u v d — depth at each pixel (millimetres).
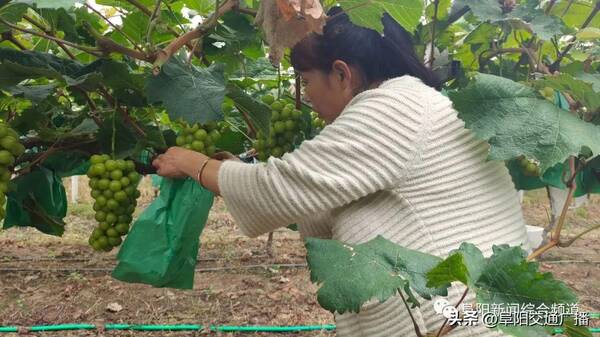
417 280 1102
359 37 1843
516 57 3008
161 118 3135
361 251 1157
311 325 5109
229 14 2295
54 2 1583
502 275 998
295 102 2562
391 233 1639
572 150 1480
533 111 1541
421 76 1960
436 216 1617
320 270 1119
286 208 1644
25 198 2219
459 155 1652
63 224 2357
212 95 1866
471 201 1644
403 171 1605
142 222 1953
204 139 2014
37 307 5430
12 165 1983
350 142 1607
